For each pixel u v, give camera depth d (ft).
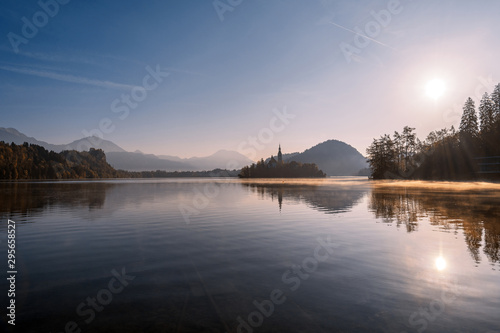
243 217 65.77
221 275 26.94
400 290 22.74
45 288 24.00
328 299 21.26
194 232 48.32
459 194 133.39
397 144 455.63
